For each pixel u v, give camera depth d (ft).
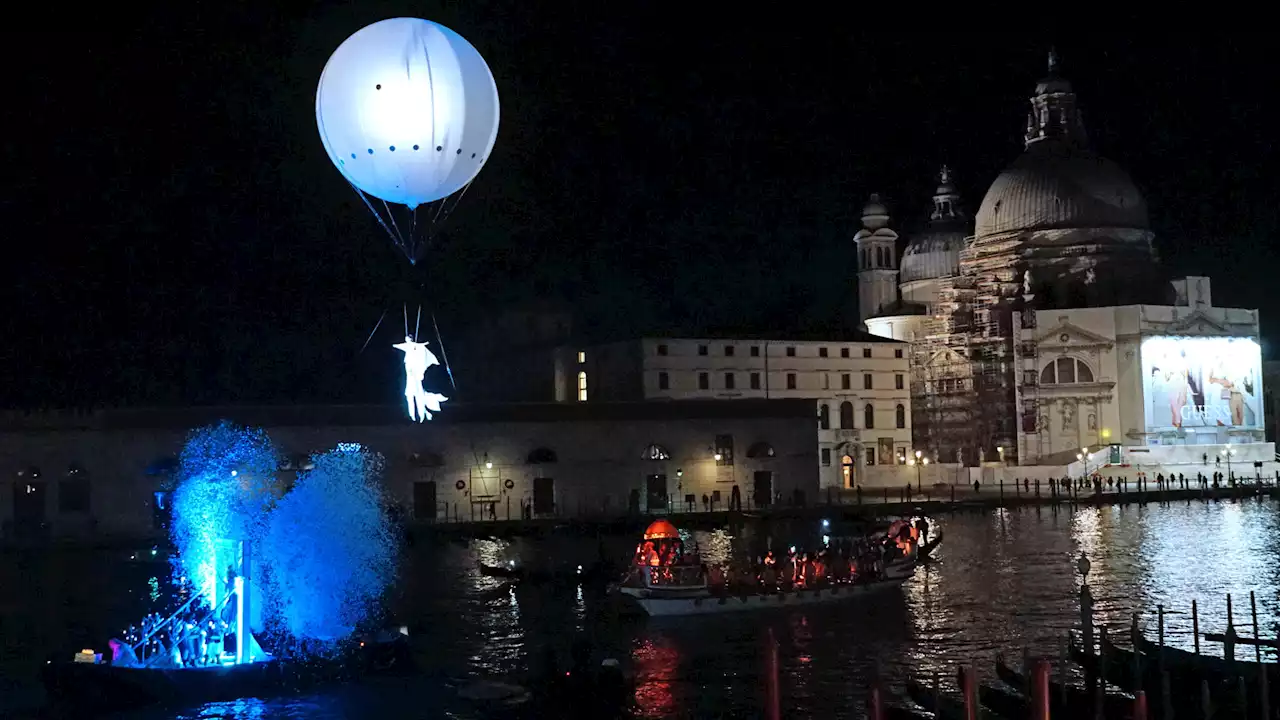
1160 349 462.19
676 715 120.47
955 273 538.06
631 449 346.95
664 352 415.64
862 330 533.96
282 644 138.62
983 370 497.87
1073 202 498.69
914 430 518.78
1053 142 515.09
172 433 305.32
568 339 465.06
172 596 199.52
